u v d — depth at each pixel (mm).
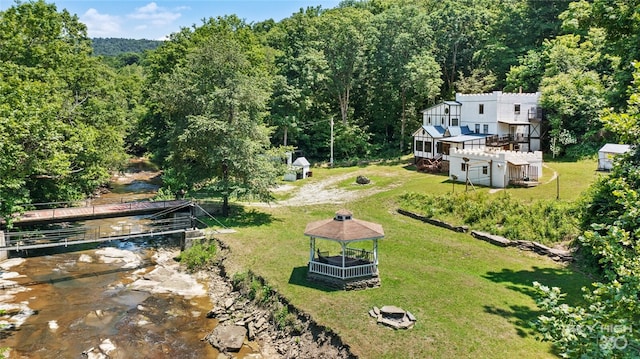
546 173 42656
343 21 67688
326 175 57531
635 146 14820
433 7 83000
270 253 29562
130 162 81812
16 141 26812
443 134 55688
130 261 31406
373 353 17922
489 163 41281
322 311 21188
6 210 26438
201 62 39062
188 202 38812
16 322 22141
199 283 27859
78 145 34312
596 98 47875
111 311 23641
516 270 26375
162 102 42219
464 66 73625
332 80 70312
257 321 22375
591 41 53688
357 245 31391
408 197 41250
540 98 52344
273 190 50312
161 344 20484
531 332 19188
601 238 10180
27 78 36938
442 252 29750
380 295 22859
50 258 31500
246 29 74062
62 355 19375
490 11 73438
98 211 35125
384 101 72750
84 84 49094
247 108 38750
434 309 21250
